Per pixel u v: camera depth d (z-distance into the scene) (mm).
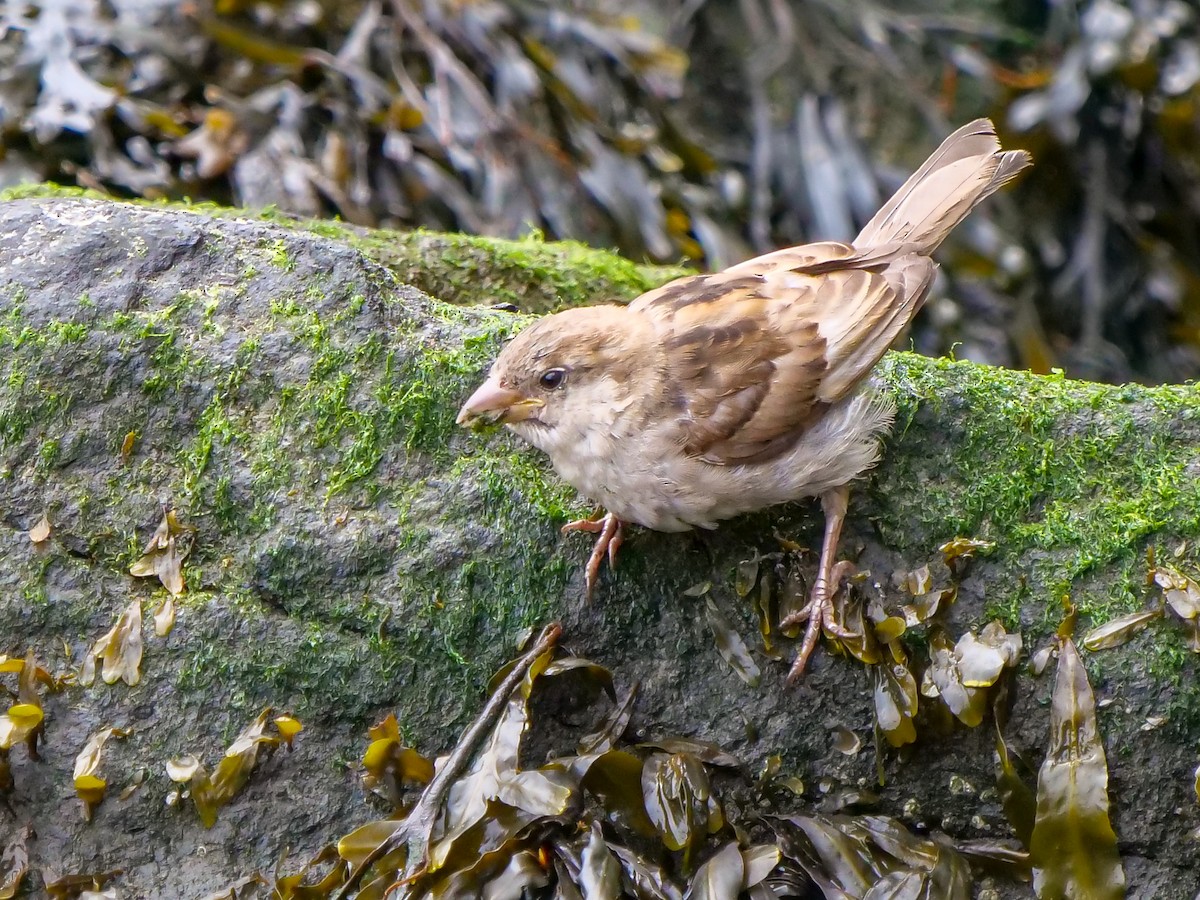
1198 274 14703
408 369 7547
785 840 7137
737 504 7285
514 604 7352
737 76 15578
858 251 7949
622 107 13414
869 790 7426
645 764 7000
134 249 7629
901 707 7176
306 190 11453
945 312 13875
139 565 7211
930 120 15195
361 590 7270
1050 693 7285
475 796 6711
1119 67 14172
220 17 12469
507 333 7738
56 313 7410
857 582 7383
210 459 7344
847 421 7305
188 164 11766
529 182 12008
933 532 7570
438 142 12062
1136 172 14672
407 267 9641
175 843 7109
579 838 6793
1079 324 14438
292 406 7441
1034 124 14367
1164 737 7207
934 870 6984
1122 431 7582
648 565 7484
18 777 7012
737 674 7395
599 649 7410
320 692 7227
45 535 7180
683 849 6848
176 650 7148
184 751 7129
